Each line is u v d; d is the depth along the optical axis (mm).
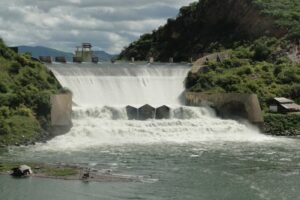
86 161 93438
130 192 74250
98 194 73000
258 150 108812
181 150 107125
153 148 108562
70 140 114938
